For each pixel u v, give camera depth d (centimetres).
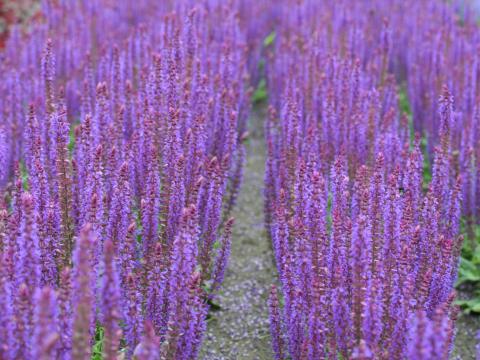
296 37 377
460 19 493
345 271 251
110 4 440
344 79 320
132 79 326
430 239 263
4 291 230
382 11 456
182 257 245
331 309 250
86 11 427
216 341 279
